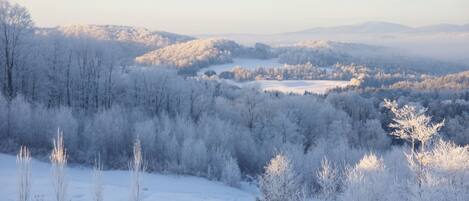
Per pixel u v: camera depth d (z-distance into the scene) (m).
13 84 60.16
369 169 25.12
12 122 49.00
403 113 20.92
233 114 77.44
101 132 52.34
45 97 63.56
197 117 76.56
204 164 50.50
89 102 68.06
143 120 60.78
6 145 45.78
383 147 80.75
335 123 77.12
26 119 49.31
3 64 58.53
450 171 18.81
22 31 59.12
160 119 66.00
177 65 186.38
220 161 51.25
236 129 66.75
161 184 39.38
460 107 101.25
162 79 75.38
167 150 52.12
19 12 57.75
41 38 67.62
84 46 68.62
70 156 48.12
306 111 82.25
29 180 11.30
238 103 80.12
